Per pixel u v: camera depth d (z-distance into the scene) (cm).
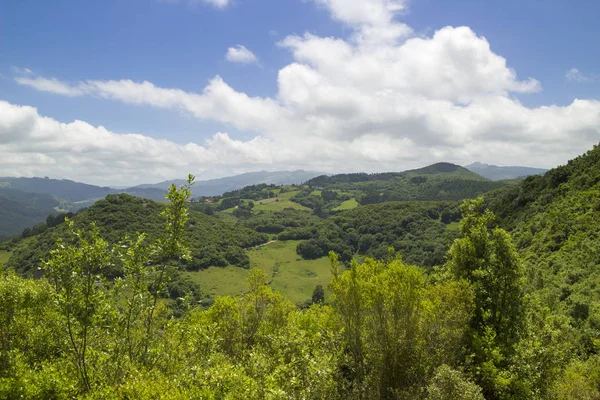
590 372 1678
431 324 1175
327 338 1240
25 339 1073
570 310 3056
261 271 1758
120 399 698
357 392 1043
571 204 5334
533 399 1122
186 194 904
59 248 751
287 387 844
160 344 950
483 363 1154
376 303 1096
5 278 1159
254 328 1623
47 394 802
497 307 1430
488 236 1574
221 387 751
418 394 1014
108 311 822
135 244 875
